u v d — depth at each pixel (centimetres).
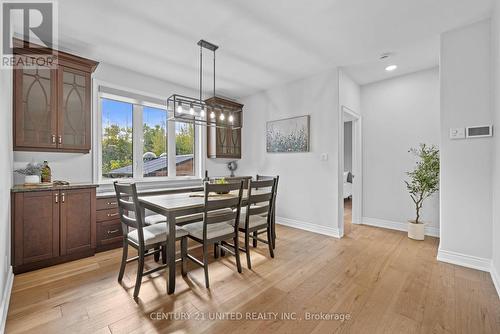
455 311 165
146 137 374
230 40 266
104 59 312
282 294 188
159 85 381
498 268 199
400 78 373
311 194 371
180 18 226
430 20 229
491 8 210
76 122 270
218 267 236
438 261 250
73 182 292
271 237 285
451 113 244
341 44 276
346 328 149
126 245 207
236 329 148
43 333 143
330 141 349
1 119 157
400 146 373
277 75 371
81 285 199
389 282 206
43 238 230
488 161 224
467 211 235
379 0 200
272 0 200
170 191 312
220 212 244
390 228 382
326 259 257
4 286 165
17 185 237
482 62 228
